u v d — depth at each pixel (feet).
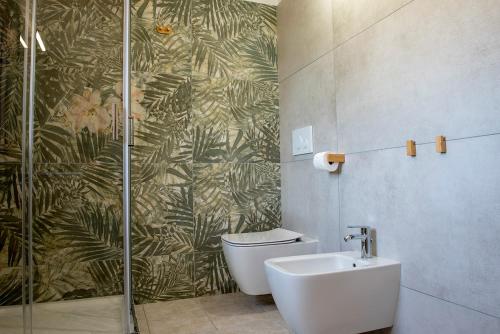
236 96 8.23
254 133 8.35
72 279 4.56
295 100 7.82
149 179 7.39
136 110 7.41
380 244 5.15
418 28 4.49
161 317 6.45
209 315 6.52
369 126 5.41
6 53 3.75
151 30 7.63
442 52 4.13
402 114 4.74
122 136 5.75
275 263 4.95
